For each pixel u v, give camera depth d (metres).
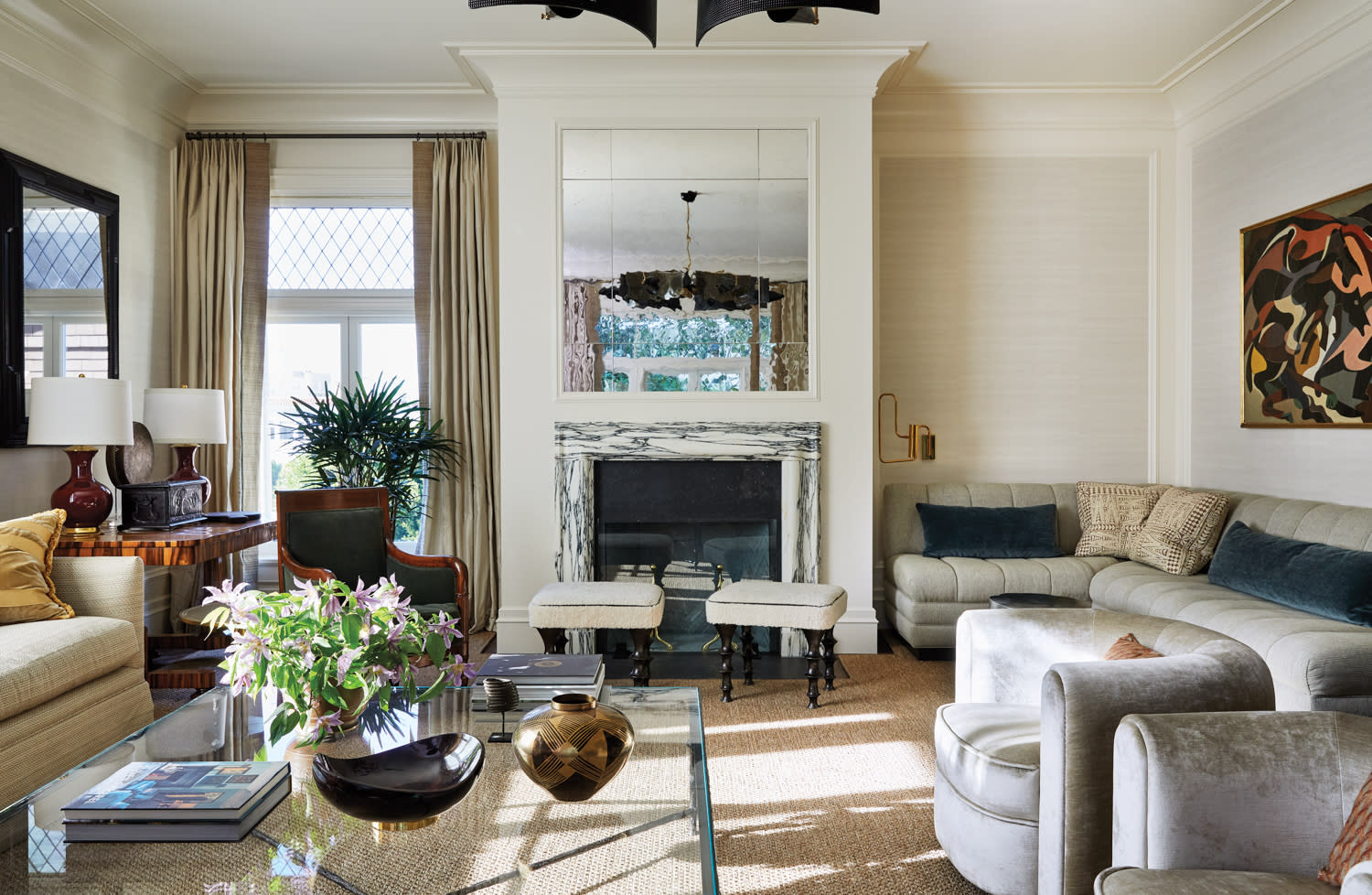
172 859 1.56
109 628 2.91
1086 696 1.83
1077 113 5.00
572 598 3.78
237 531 3.82
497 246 5.06
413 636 2.15
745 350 4.45
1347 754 1.56
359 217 5.19
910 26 4.09
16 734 2.43
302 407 5.23
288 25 4.09
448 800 1.65
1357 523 3.40
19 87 3.74
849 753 3.12
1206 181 4.77
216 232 4.92
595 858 1.60
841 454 4.44
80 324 4.11
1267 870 1.52
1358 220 3.63
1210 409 4.76
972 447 5.11
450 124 5.05
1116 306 5.08
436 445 4.72
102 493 3.69
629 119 4.41
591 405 4.43
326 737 2.15
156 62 4.46
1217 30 4.14
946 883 2.21
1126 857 1.61
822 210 4.42
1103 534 4.60
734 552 4.54
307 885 1.49
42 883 1.47
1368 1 3.58
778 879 2.23
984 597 4.27
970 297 5.08
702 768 2.00
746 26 4.09
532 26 4.10
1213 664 1.93
